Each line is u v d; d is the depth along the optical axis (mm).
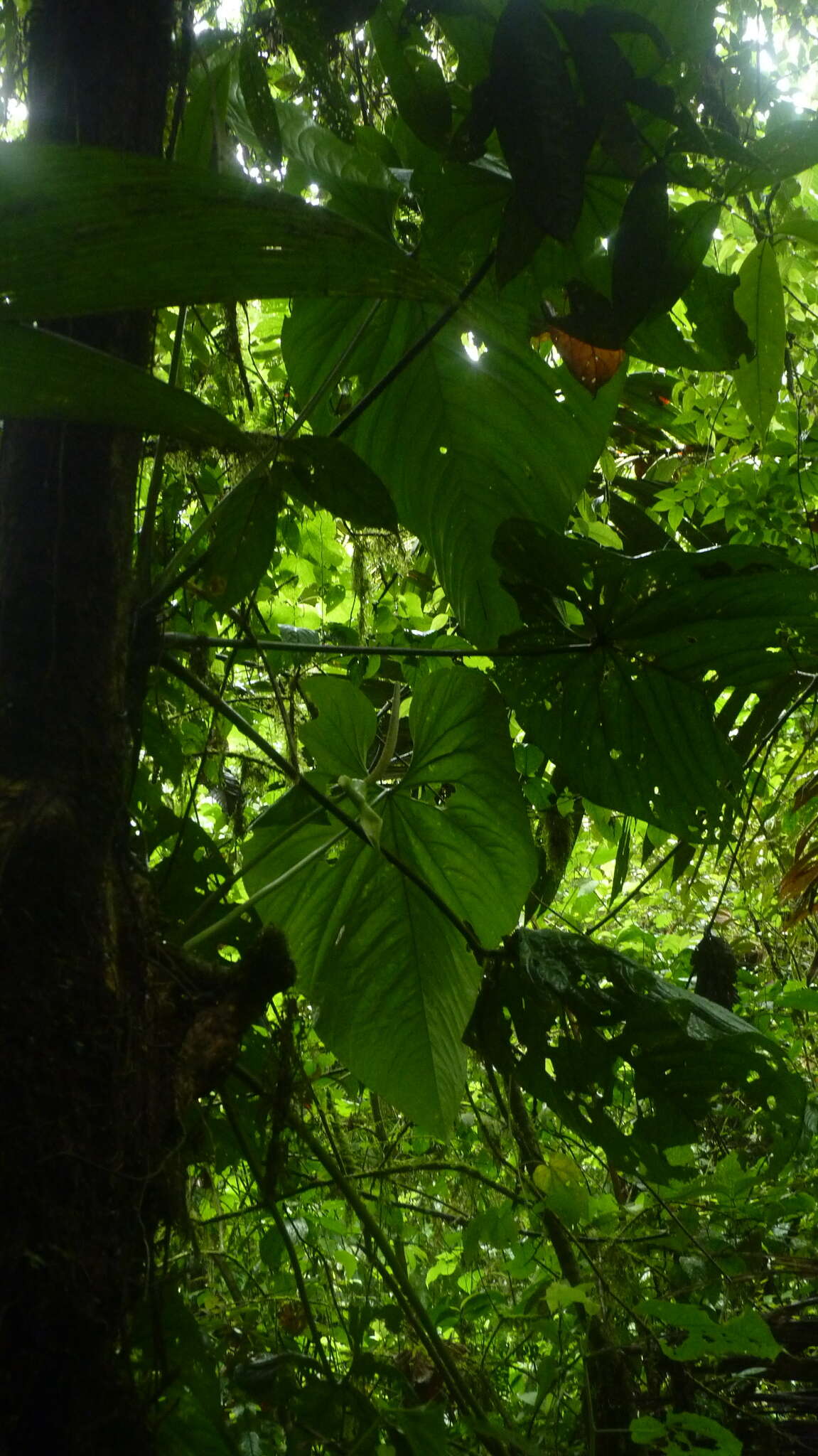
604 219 1107
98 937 783
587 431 1460
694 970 2131
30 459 846
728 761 1449
